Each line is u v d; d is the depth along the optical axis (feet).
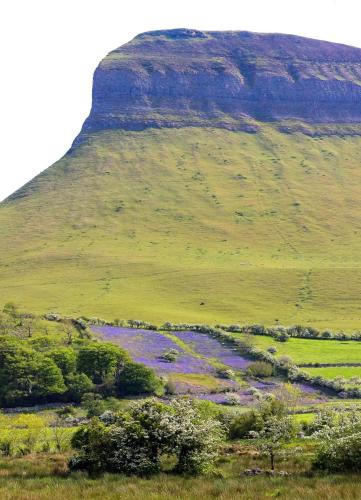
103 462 133.49
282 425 152.87
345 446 129.39
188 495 101.24
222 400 327.88
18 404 329.11
